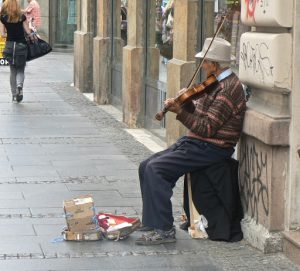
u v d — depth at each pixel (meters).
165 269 7.08
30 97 18.30
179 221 8.62
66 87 20.34
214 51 7.84
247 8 7.81
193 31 10.99
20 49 17.03
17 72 17.27
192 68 11.06
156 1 13.32
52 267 7.09
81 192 9.73
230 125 7.88
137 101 14.37
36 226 8.29
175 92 11.23
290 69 7.20
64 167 11.12
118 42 16.61
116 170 11.00
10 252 7.48
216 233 7.91
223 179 7.91
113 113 16.23
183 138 8.13
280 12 7.12
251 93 8.00
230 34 9.39
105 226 7.96
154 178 7.79
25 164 11.27
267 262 7.28
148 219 7.83
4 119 15.14
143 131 14.19
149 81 13.95
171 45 12.28
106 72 17.33
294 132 7.27
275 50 7.19
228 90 7.81
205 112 7.91
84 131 14.06
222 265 7.22
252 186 7.81
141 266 7.16
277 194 7.41
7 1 16.86
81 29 19.69
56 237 7.94
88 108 16.84
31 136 13.48
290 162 7.33
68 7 31.52
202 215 7.97
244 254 7.52
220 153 7.89
